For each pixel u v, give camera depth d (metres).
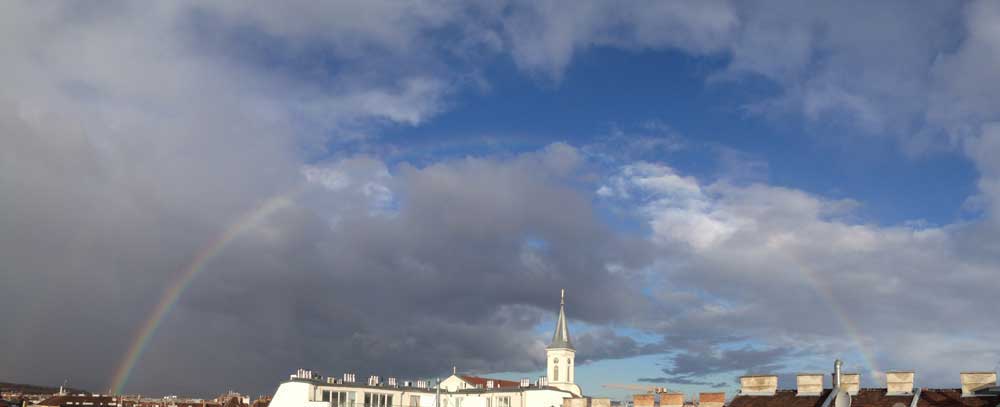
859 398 60.25
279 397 135.00
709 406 69.00
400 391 150.38
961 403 55.72
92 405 187.75
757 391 66.50
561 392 154.25
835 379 61.03
